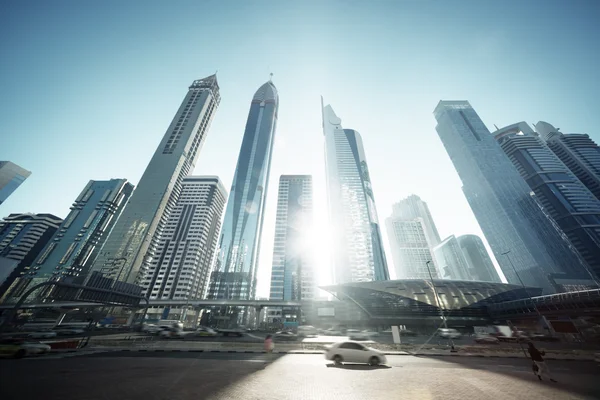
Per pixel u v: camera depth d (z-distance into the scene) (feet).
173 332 117.70
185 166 525.34
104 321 286.87
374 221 554.87
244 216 583.58
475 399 30.45
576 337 133.39
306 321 290.56
